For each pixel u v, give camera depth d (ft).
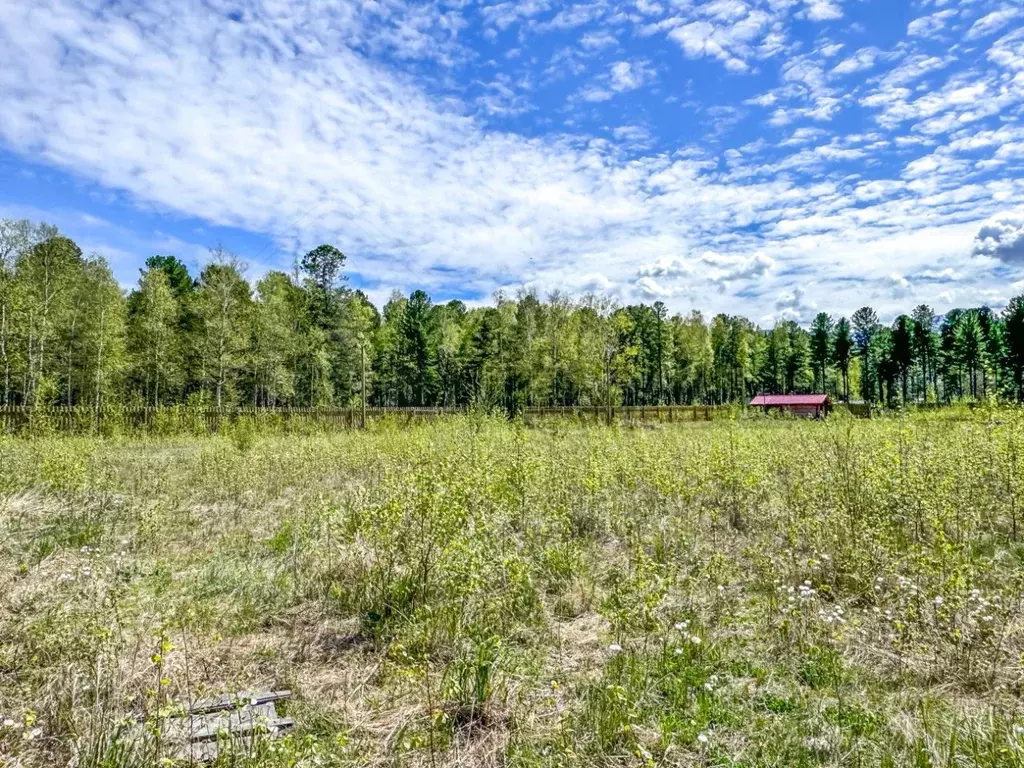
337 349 138.51
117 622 14.15
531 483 27.04
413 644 14.40
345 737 10.28
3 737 10.11
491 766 10.10
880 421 44.39
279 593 17.90
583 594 17.60
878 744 10.25
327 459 41.01
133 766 9.24
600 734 10.72
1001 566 18.78
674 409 111.45
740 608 16.48
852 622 14.73
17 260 90.58
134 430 57.52
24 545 22.09
